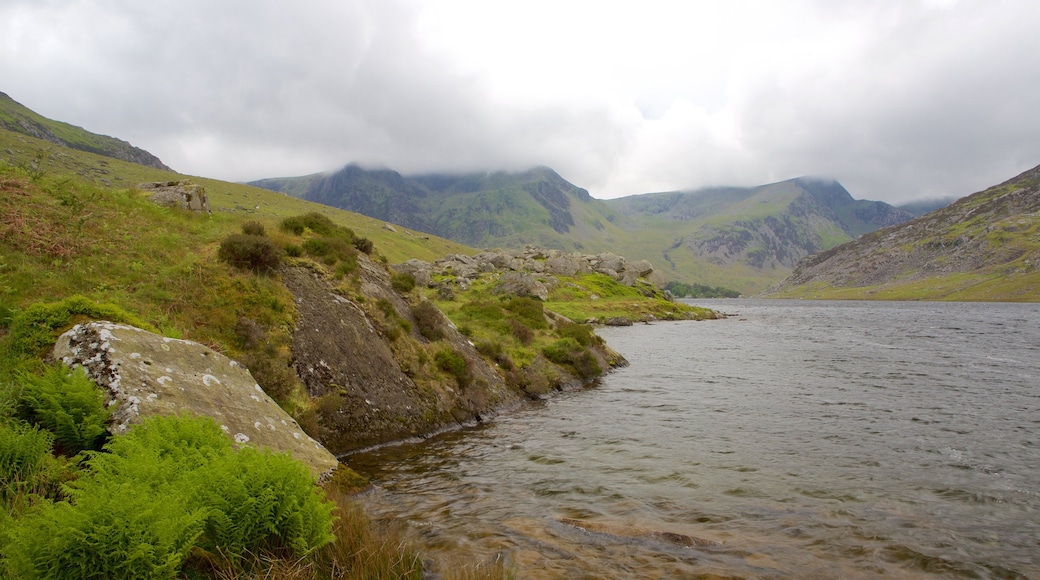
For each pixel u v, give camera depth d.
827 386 28.42
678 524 10.50
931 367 35.59
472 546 9.23
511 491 12.52
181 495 6.23
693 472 14.05
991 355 42.66
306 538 7.10
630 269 135.38
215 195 177.62
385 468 14.34
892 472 13.98
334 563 7.18
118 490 5.81
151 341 10.83
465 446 16.83
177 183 27.09
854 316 116.88
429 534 9.75
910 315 118.81
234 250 18.09
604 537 9.68
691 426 19.53
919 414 21.41
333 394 16.12
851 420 20.41
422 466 14.61
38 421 8.40
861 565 8.75
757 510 11.29
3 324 10.94
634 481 13.30
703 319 107.38
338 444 15.35
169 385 10.21
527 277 93.19
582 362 31.47
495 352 26.34
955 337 60.56
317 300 19.11
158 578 5.49
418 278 91.00
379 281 24.05
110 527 5.32
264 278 18.08
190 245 19.03
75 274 14.48
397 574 7.44
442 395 20.30
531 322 40.53
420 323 23.70
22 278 13.26
